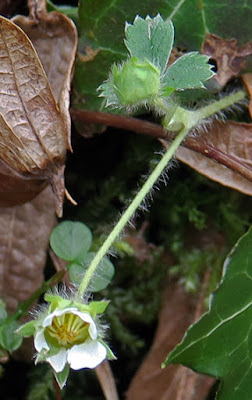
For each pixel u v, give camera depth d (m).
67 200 0.20
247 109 0.18
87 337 0.16
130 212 0.17
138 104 0.16
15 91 0.17
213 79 0.18
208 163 0.18
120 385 0.20
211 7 0.18
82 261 0.17
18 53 0.16
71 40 0.17
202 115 0.17
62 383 0.16
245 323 0.17
